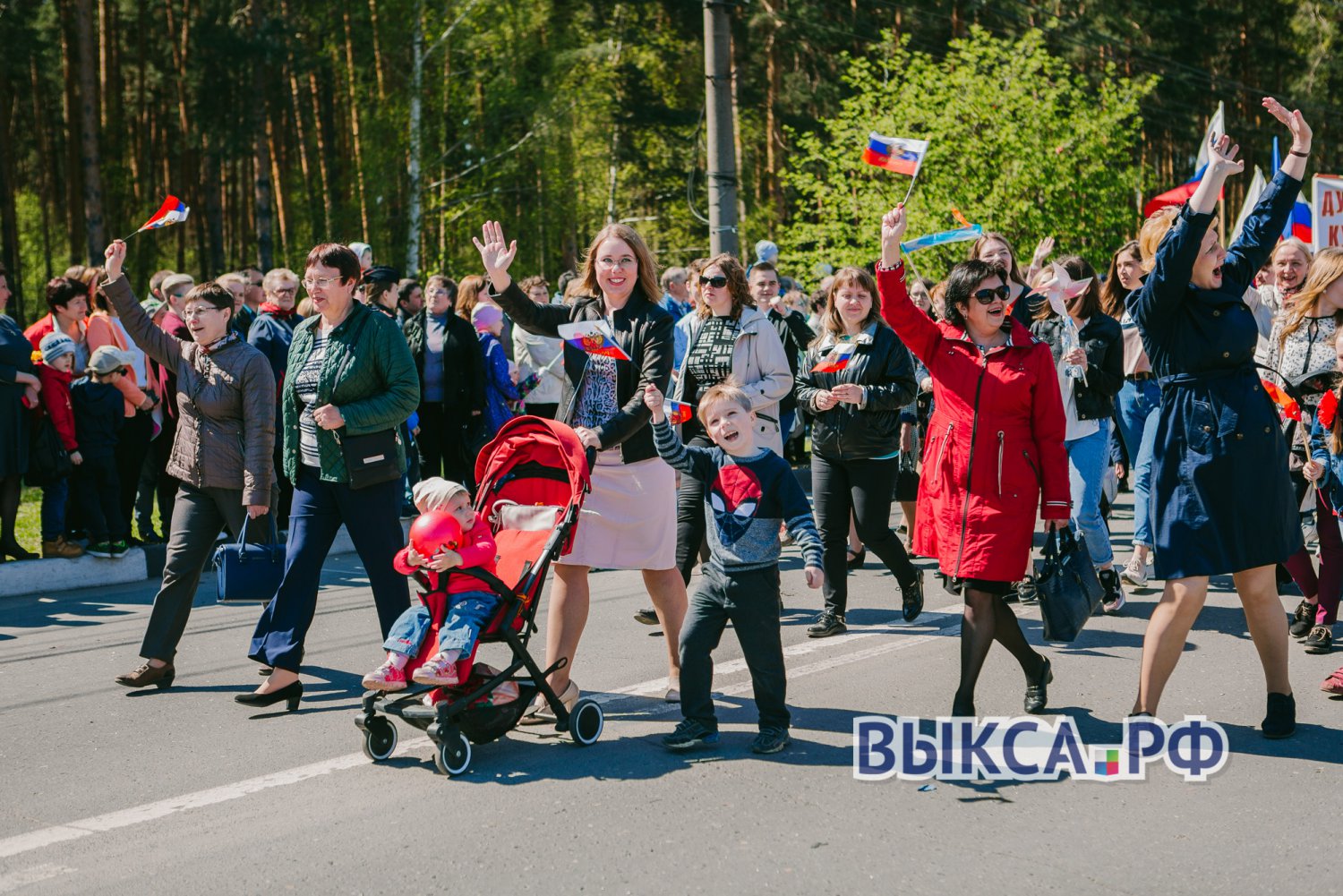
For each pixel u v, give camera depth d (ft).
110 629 25.79
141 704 20.33
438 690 16.88
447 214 107.55
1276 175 17.90
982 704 19.48
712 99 49.88
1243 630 24.12
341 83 109.50
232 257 126.00
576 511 17.53
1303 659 22.24
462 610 16.63
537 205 110.52
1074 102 71.97
